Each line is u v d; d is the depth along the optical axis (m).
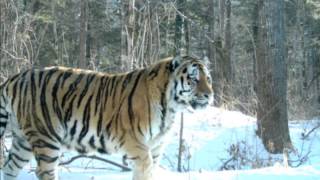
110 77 10.05
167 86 9.70
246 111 23.06
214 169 15.09
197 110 9.78
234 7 46.44
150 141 9.80
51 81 10.09
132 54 15.02
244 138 18.03
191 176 10.80
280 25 18.66
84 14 33.19
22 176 11.40
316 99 39.12
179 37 39.19
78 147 10.13
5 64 14.71
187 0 40.78
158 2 18.09
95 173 11.85
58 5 33.75
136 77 9.86
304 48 48.81
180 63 9.78
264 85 18.70
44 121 9.98
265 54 18.80
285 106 18.48
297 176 10.66
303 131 20.83
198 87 9.72
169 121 9.83
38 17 25.91
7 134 15.57
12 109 10.25
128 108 9.66
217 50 35.34
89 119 9.93
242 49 44.34
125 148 9.72
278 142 18.03
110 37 40.91
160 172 11.28
